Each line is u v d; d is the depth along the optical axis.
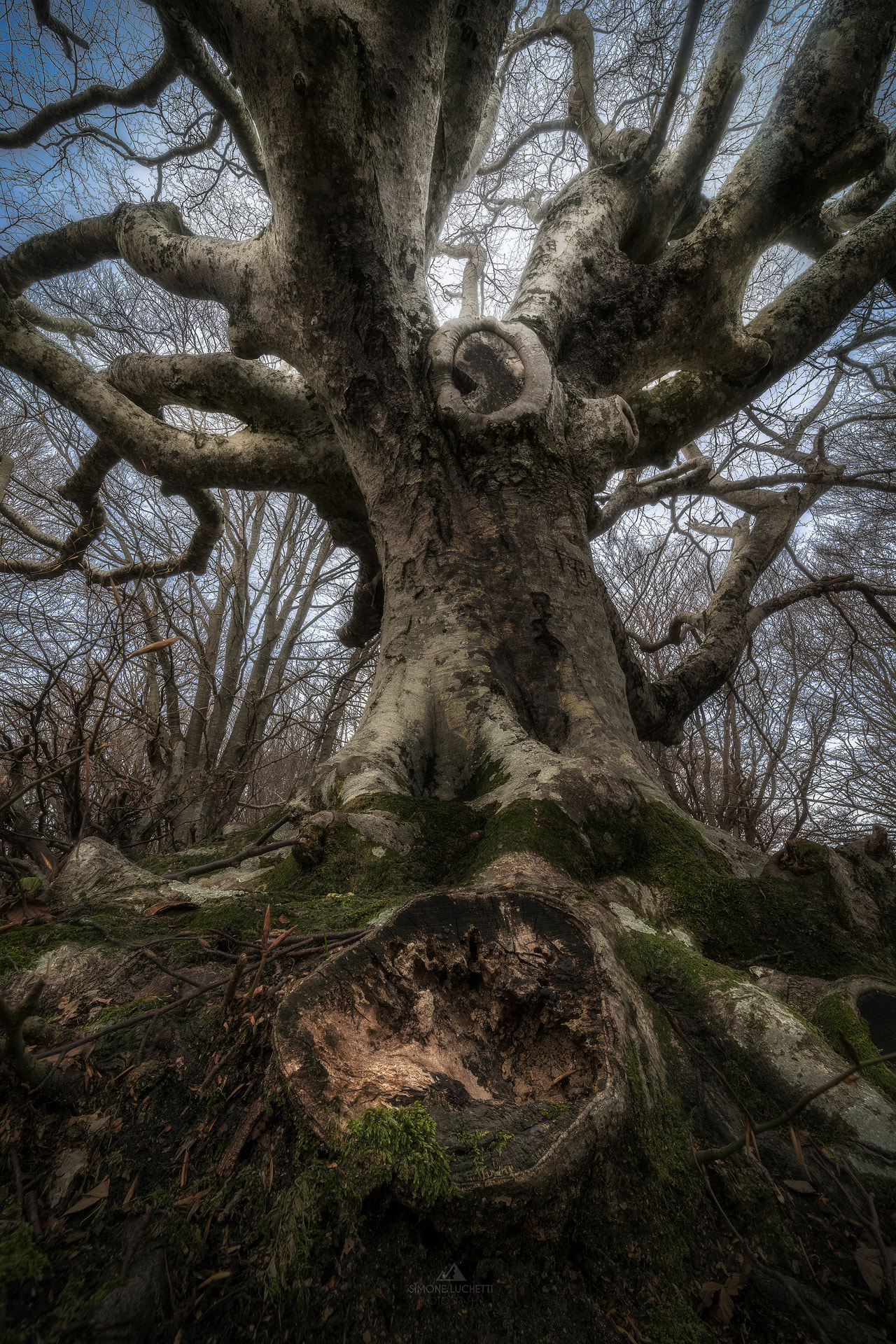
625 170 4.84
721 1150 1.19
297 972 1.50
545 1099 1.20
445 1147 1.04
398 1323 0.95
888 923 2.30
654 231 5.06
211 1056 1.41
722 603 6.36
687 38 3.72
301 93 2.99
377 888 2.22
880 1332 1.05
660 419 4.85
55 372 5.22
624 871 2.37
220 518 6.50
